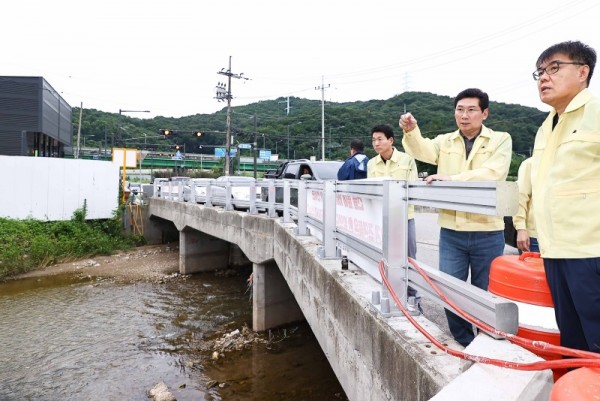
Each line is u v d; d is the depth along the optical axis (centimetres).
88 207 1808
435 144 330
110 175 1866
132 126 7181
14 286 1295
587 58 193
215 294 1214
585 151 180
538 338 186
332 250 445
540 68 205
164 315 1029
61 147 2995
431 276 223
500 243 296
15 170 1639
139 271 1490
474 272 302
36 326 952
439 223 318
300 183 617
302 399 612
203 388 665
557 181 188
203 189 1511
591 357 131
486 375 143
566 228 183
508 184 158
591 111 183
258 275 891
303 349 793
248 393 641
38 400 638
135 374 720
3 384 686
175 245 1952
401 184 256
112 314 1037
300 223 617
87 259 1644
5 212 1622
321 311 415
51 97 2341
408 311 253
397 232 256
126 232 1917
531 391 132
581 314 178
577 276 178
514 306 167
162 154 6594
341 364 339
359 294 305
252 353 785
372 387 262
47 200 1697
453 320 278
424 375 186
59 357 788
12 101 2041
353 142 545
